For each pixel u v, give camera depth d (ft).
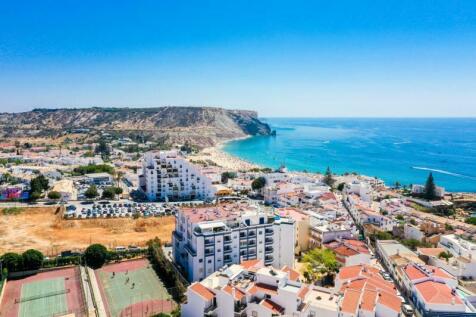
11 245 505.25
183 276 407.44
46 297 365.61
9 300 358.84
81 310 341.82
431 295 329.93
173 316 327.67
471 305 330.54
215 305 314.35
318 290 335.06
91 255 433.48
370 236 545.44
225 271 352.08
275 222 433.07
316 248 465.88
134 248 487.20
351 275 359.87
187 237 423.23
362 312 299.79
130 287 388.98
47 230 569.64
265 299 307.58
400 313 307.37
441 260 422.41
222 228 401.70
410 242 508.53
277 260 432.66
